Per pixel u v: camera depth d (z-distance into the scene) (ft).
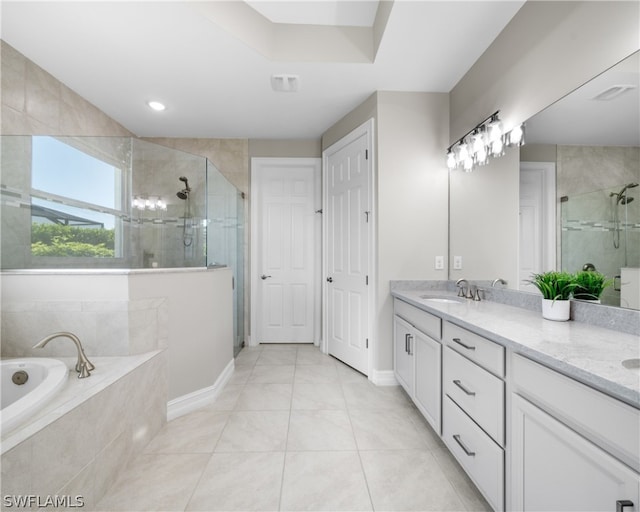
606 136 3.86
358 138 8.86
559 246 4.65
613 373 2.35
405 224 8.04
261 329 11.68
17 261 6.28
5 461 3.06
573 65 4.39
